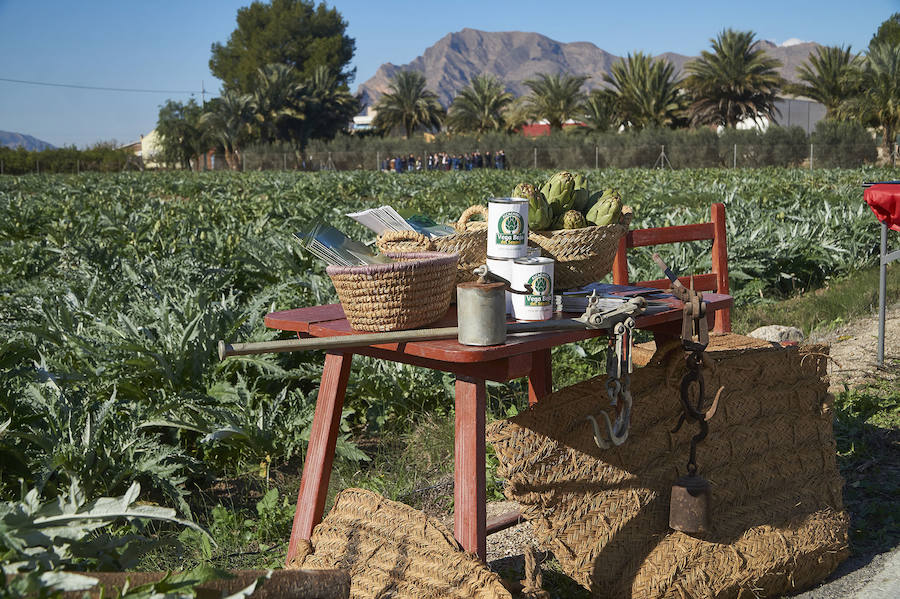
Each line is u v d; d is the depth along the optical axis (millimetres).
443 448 4531
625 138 56531
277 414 4695
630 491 2697
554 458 2559
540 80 79750
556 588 2979
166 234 10617
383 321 2338
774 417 3119
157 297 6113
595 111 67688
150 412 4418
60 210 15641
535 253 2703
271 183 27031
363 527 2592
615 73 68438
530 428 2541
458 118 82625
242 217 14094
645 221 12172
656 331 3146
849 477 3965
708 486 2682
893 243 11250
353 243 2549
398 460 4438
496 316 2256
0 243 10922
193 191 27328
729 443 2951
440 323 2535
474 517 2416
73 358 5008
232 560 3299
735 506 2902
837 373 5676
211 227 11352
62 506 1665
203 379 4930
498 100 82125
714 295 3207
